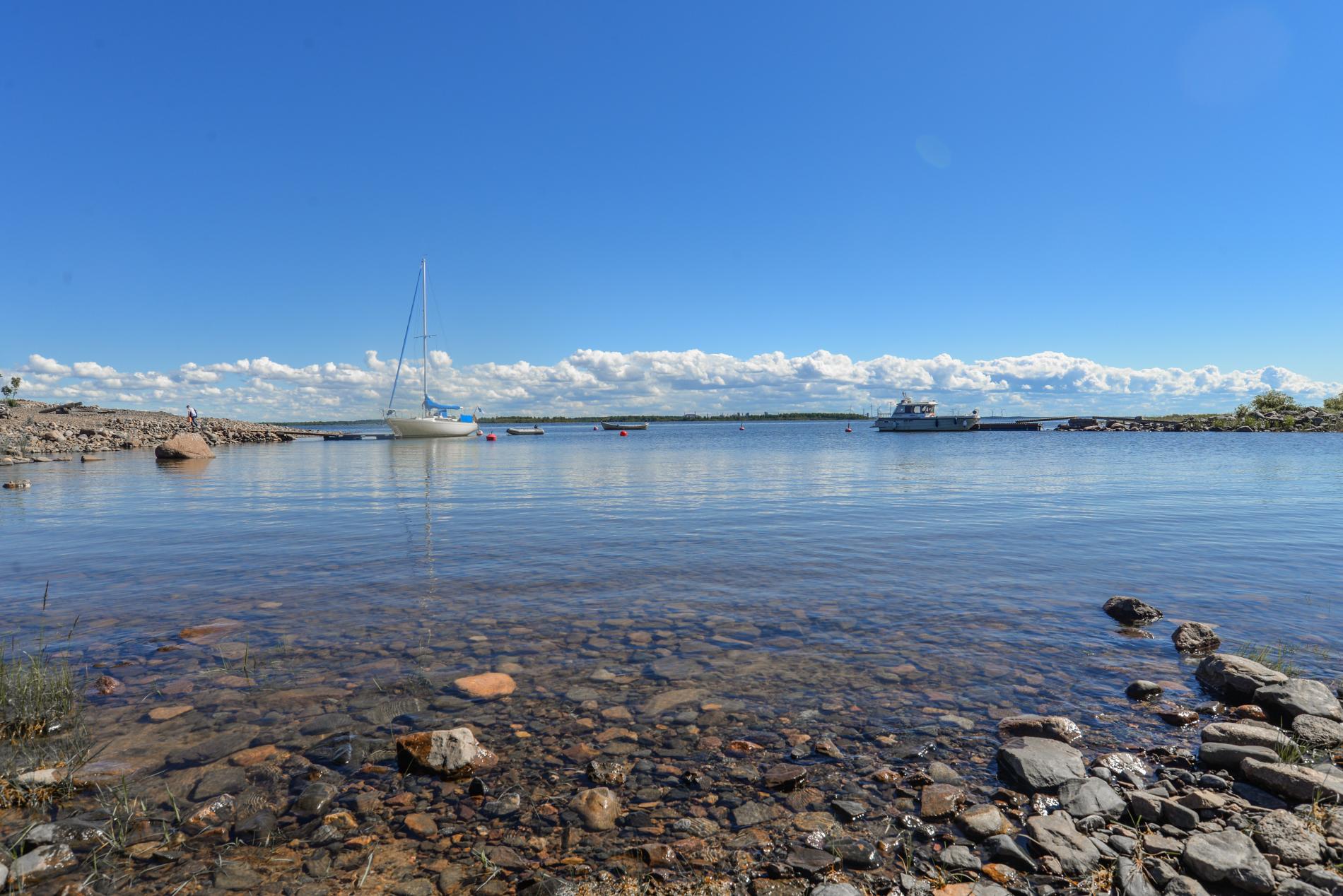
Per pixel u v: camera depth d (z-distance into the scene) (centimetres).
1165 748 449
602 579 898
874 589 843
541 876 317
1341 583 878
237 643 635
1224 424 10250
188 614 729
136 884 314
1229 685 529
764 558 1031
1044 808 381
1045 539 1195
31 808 371
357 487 2234
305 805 374
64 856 330
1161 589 844
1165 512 1554
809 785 401
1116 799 383
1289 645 643
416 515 1526
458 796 388
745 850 342
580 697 520
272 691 526
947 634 670
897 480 2478
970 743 454
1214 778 407
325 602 780
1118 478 2495
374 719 480
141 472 2844
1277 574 930
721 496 1934
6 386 7450
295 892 309
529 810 375
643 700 514
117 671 564
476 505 1730
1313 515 1490
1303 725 462
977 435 10119
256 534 1254
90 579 891
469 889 312
